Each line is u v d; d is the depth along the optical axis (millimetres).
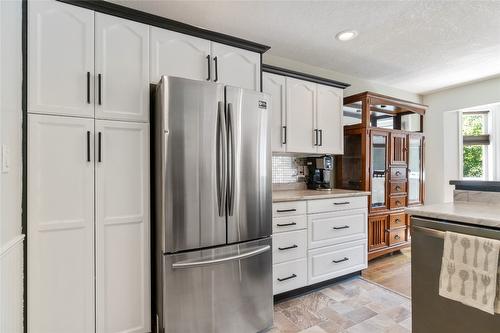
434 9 2109
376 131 3229
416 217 1564
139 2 2012
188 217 1631
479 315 1272
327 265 2568
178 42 1862
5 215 1230
